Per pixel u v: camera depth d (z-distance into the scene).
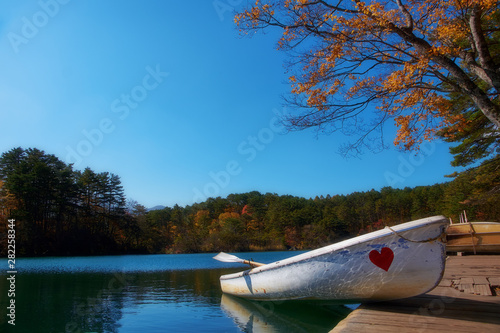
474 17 6.22
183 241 58.69
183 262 29.12
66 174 42.62
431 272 4.24
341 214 69.00
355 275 4.75
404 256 4.35
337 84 6.98
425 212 64.44
